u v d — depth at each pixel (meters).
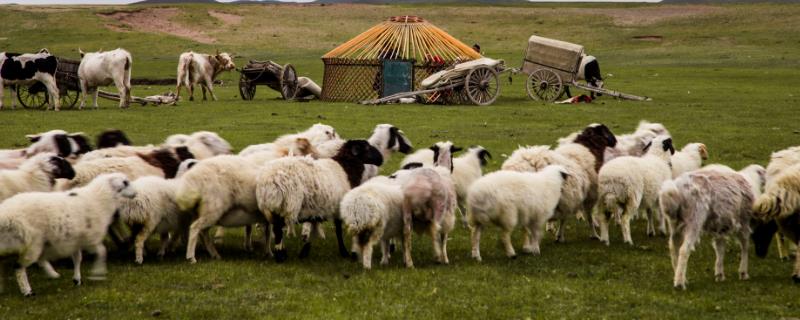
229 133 25.25
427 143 23.50
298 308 9.41
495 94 36.38
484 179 11.80
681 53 70.75
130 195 10.68
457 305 9.54
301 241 13.30
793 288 10.27
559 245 13.07
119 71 32.97
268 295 9.89
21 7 95.88
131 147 13.52
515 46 80.69
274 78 39.22
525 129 26.88
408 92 36.78
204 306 9.42
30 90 32.94
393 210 11.13
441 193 11.41
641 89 42.84
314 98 41.34
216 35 87.56
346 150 12.77
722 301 9.73
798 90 41.19
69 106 33.97
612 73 53.91
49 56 31.36
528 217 11.93
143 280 10.48
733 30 84.50
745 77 49.56
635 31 88.12
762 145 23.09
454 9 106.69
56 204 9.77
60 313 9.10
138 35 83.44
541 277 10.91
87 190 10.45
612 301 9.76
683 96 39.00
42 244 9.62
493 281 10.65
